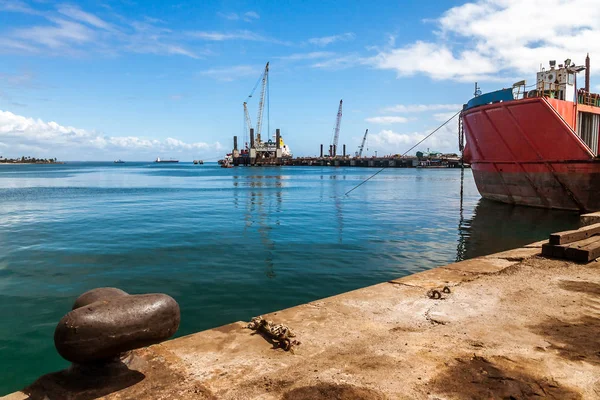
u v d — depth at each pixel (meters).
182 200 36.69
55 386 3.14
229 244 15.64
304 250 14.55
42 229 19.41
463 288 6.05
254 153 196.88
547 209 26.52
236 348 3.94
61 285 10.08
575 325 4.64
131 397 3.03
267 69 147.50
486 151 29.22
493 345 4.09
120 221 22.39
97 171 144.50
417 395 3.12
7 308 8.39
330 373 3.46
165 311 3.26
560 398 3.12
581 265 7.46
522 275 6.80
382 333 4.37
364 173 127.50
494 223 22.70
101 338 2.94
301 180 80.81
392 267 12.12
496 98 27.48
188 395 3.08
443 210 29.09
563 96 27.81
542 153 24.73
